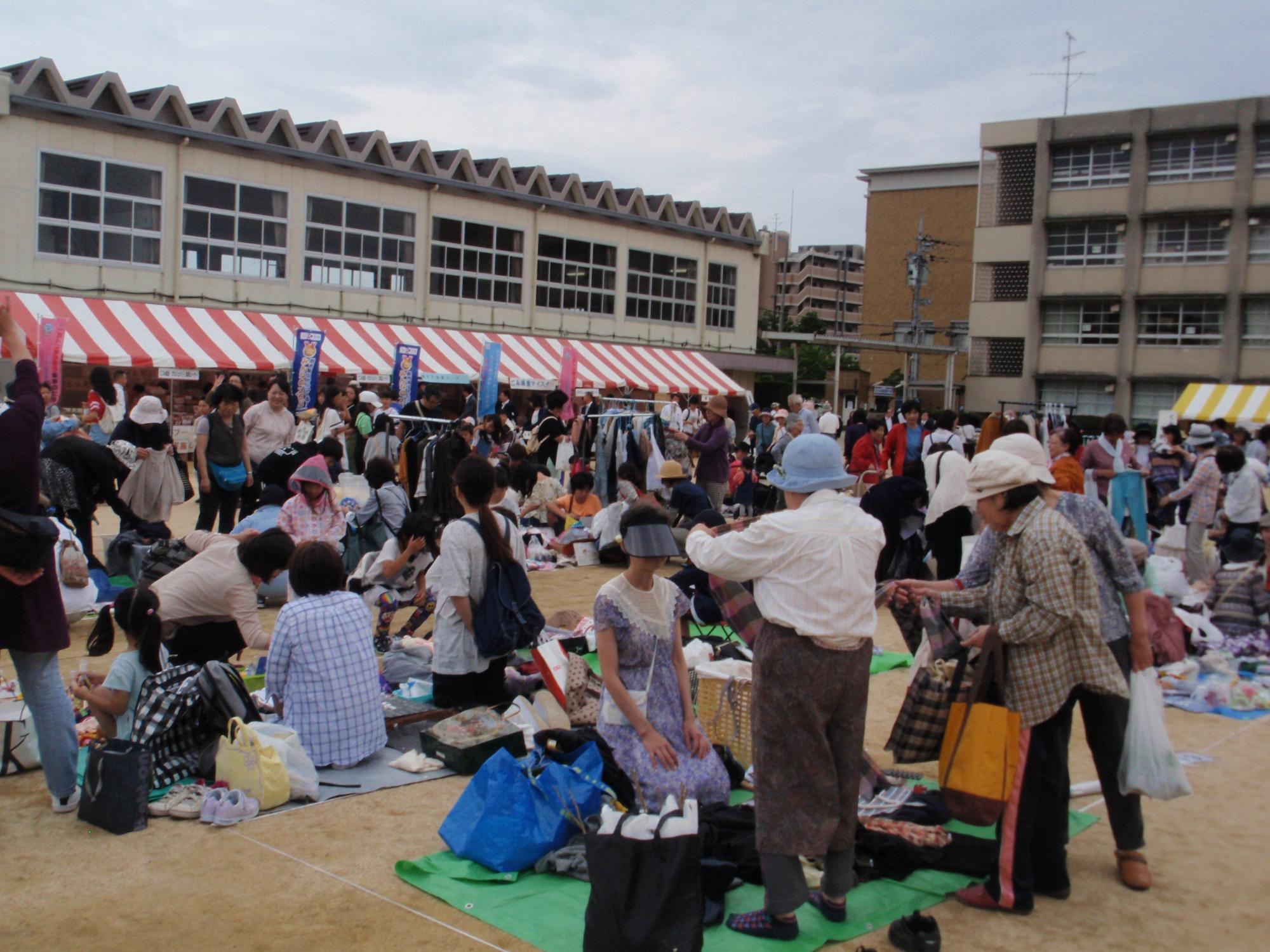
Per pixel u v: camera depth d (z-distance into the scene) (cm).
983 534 479
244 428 1088
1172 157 3944
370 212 2720
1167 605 687
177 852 452
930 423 2014
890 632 944
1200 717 697
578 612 876
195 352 2169
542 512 1377
